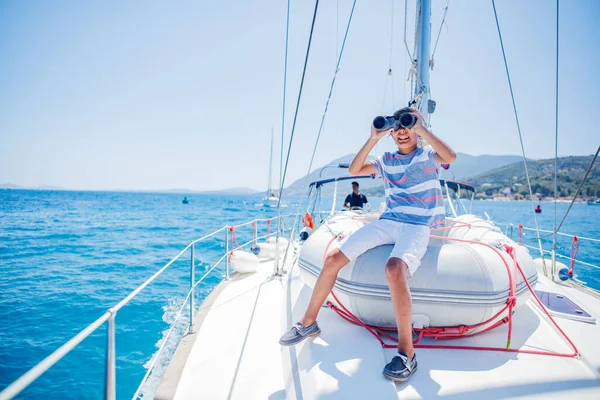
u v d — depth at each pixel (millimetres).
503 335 2275
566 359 1979
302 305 2711
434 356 2012
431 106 4125
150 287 7859
